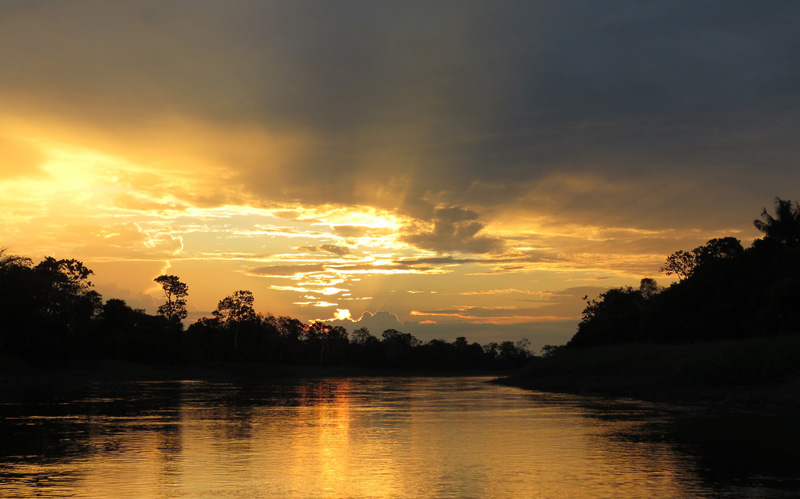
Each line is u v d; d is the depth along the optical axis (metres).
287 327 172.12
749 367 39.88
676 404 35.06
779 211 85.62
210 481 14.88
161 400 41.75
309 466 16.70
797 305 59.31
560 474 15.45
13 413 31.50
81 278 96.25
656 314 82.69
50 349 79.00
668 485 14.15
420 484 14.50
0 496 13.46
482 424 26.06
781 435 21.59
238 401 40.94
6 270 79.25
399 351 175.88
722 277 73.75
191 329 133.00
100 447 19.97
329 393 51.44
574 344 114.56
